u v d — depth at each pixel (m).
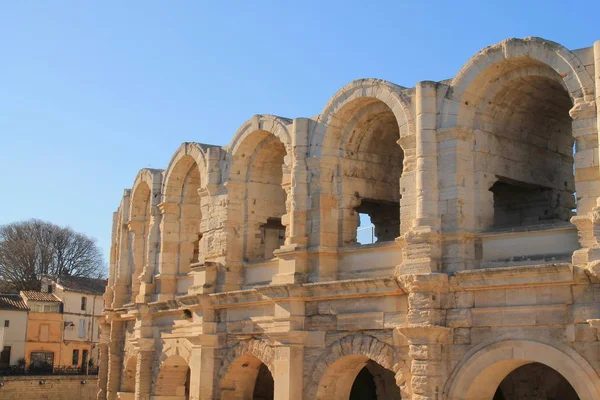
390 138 42.78
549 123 38.53
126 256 65.25
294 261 40.56
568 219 39.47
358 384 49.69
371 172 42.34
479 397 33.34
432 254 34.50
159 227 56.09
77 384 100.44
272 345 42.25
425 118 35.62
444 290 34.06
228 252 47.16
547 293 31.30
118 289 64.62
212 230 48.69
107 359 67.81
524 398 40.22
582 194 30.89
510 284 31.97
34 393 96.38
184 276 53.28
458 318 33.50
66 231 143.12
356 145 41.97
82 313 124.50
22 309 115.19
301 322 39.91
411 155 36.53
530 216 39.47
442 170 35.22
